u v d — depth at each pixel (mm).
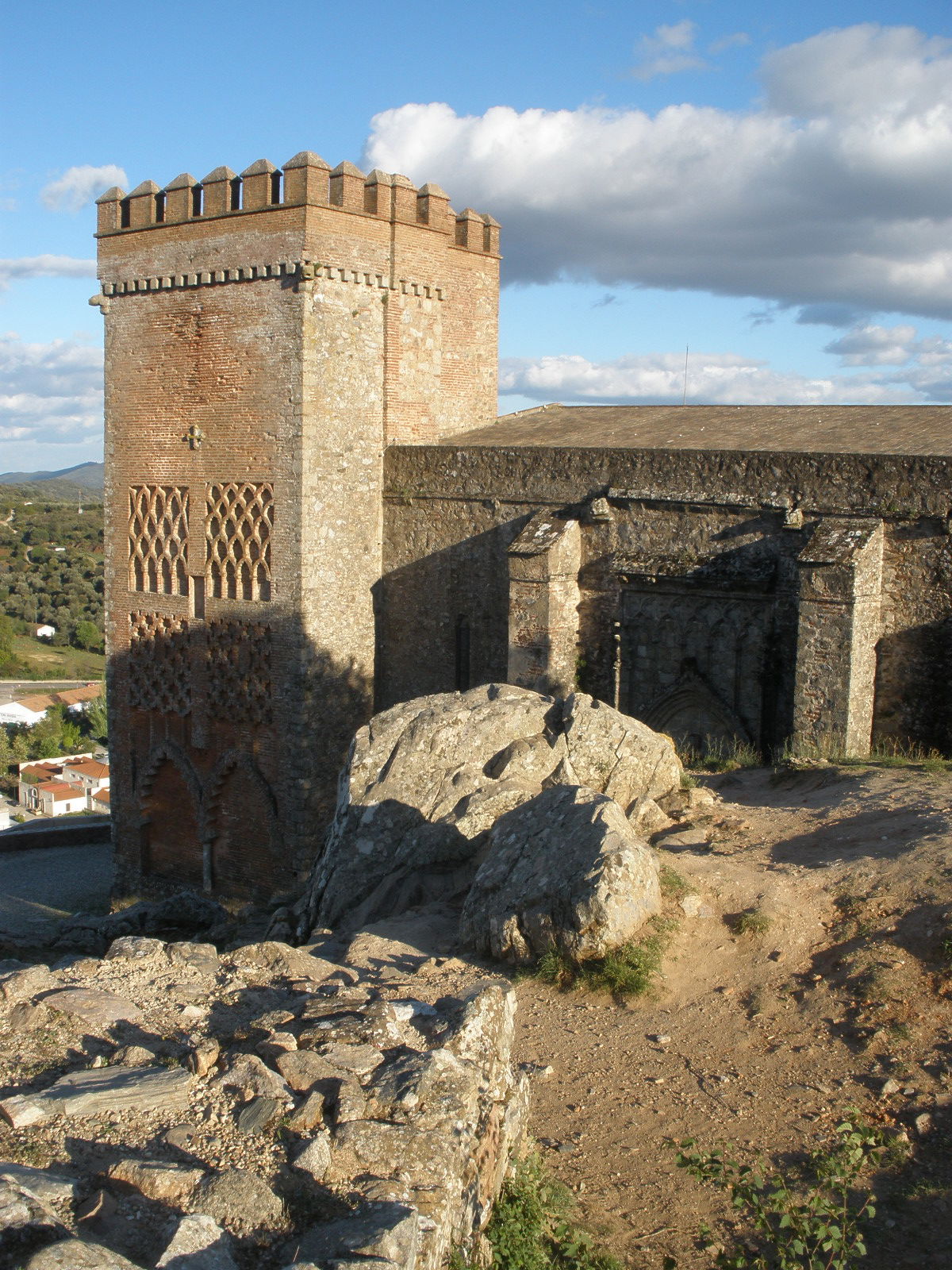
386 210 24391
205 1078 6938
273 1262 5422
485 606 24078
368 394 24547
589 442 24156
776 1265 6727
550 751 14602
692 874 11469
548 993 10047
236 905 24922
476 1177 6496
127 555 26453
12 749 92250
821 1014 9203
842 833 12531
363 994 8492
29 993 8344
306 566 23422
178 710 25766
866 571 18516
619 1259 6824
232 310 23906
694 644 21375
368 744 15422
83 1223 5527
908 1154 7551
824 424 23484
